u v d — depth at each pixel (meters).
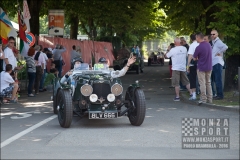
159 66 48.06
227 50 16.25
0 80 15.48
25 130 10.59
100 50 35.41
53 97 13.40
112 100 10.83
